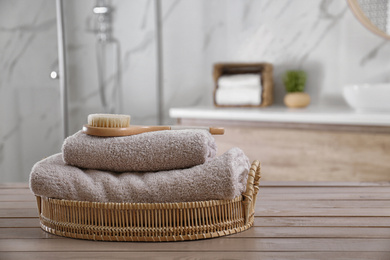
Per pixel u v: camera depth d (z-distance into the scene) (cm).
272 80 240
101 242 65
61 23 205
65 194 68
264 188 104
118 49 233
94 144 69
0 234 70
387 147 177
